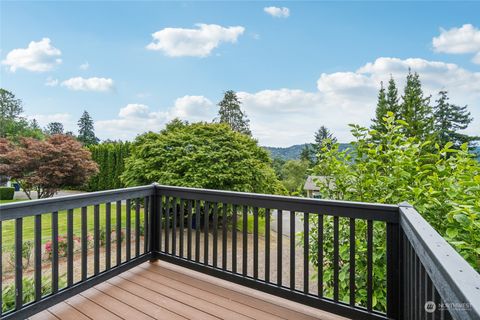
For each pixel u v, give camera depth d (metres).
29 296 2.56
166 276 2.76
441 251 0.86
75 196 2.24
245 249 2.50
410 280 1.46
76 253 5.46
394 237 1.83
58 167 13.45
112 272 2.60
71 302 2.25
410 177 2.44
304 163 19.86
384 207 1.84
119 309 2.16
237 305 2.24
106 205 2.54
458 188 2.06
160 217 3.10
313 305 2.14
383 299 2.34
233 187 7.69
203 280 2.68
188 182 7.31
